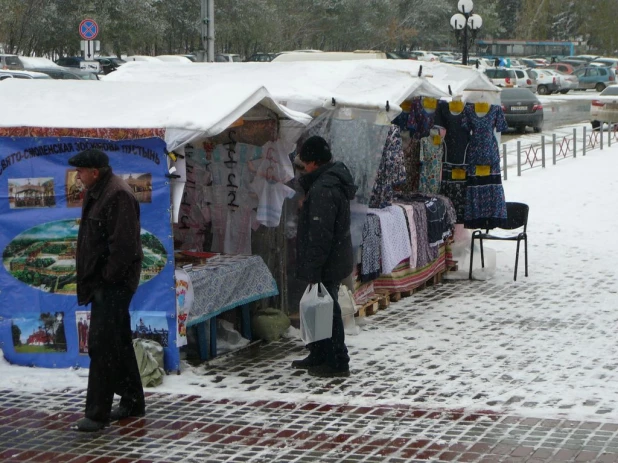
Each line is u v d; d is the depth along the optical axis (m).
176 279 7.97
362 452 6.20
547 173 21.83
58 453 6.31
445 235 11.65
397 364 8.33
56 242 8.14
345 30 64.12
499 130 11.80
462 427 6.62
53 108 8.47
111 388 6.72
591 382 7.66
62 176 8.09
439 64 11.88
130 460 6.16
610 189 19.16
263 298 9.43
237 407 7.18
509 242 14.54
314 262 7.78
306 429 6.67
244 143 9.26
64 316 8.19
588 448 6.13
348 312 9.23
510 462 5.93
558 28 87.44
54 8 46.69
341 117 9.69
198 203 9.57
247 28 56.72
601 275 12.20
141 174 7.91
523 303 10.73
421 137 11.57
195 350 8.66
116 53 51.75
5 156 8.12
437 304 10.77
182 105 8.22
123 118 8.06
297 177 9.57
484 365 8.25
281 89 9.84
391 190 10.44
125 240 6.57
